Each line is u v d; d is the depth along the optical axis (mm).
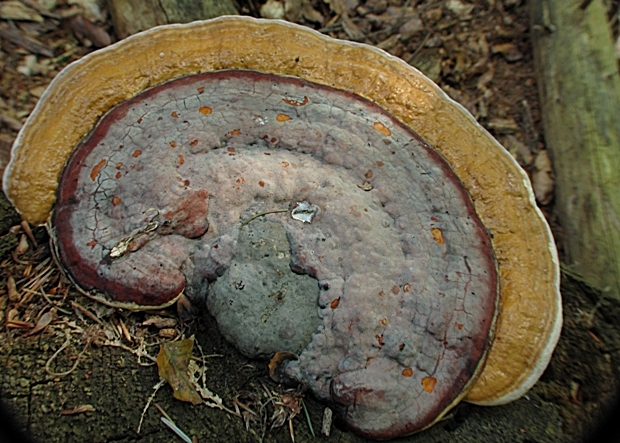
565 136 340
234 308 238
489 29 384
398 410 231
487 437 246
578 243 319
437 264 248
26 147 256
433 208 258
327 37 287
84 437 222
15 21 338
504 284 256
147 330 245
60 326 240
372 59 286
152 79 270
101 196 247
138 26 334
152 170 247
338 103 271
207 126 257
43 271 253
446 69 375
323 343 233
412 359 234
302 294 237
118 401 229
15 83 328
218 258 240
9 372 228
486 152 277
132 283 236
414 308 238
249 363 243
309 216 246
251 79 271
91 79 266
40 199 253
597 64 338
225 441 230
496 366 247
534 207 267
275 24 286
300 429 235
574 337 277
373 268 240
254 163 251
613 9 370
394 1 390
